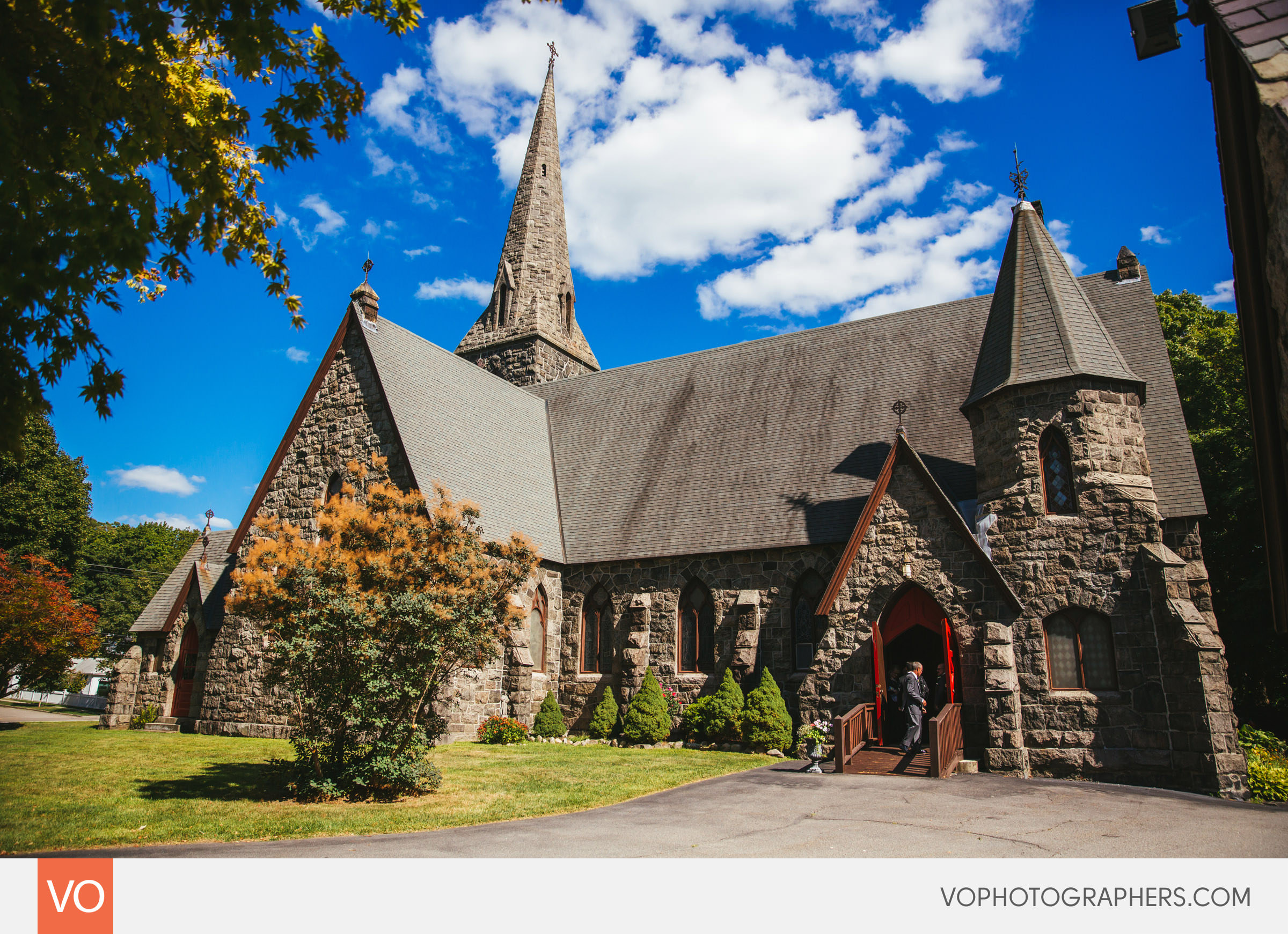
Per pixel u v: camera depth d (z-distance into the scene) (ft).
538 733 82.12
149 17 20.84
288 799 46.29
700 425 100.22
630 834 37.22
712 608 83.66
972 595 63.10
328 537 50.44
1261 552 94.17
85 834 36.22
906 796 47.98
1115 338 79.87
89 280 21.15
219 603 98.22
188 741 78.13
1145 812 42.96
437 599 47.16
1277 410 26.89
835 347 98.68
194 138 23.43
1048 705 60.70
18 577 95.20
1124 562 61.16
